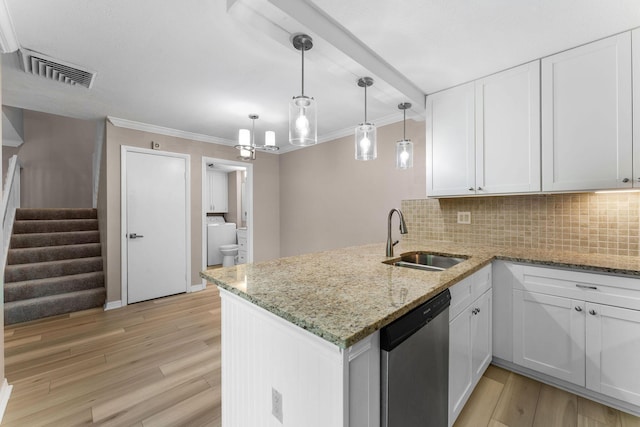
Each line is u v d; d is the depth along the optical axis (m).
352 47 1.66
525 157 1.97
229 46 1.83
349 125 3.45
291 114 1.58
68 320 3.03
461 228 2.64
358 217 3.53
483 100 2.14
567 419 1.58
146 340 2.58
